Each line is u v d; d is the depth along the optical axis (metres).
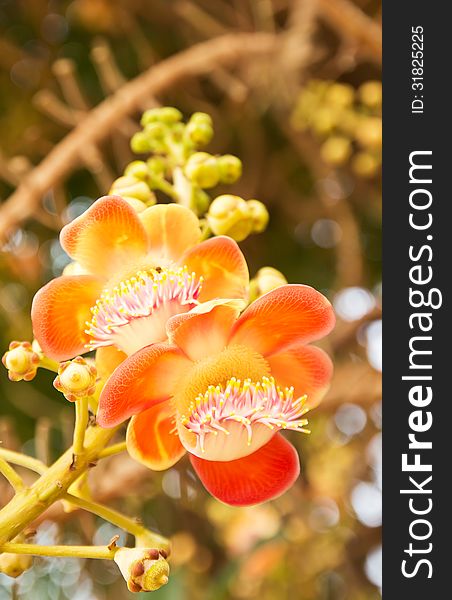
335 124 1.05
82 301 0.58
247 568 1.09
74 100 0.91
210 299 0.59
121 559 0.55
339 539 1.11
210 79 1.11
